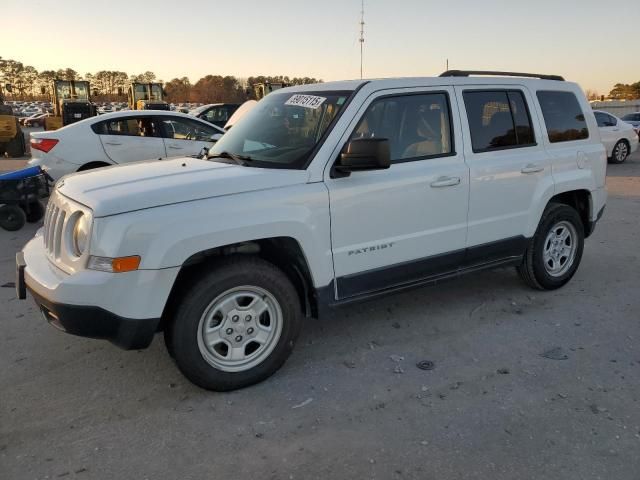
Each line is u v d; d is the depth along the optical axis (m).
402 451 2.89
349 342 4.23
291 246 3.59
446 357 3.97
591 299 5.09
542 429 3.07
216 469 2.77
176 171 3.70
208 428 3.12
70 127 8.88
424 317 4.71
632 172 14.62
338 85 4.16
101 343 4.23
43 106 84.75
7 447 2.95
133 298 3.08
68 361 3.94
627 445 2.92
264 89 20.84
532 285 5.22
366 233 3.87
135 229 3.06
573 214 5.21
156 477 2.71
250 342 3.54
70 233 3.32
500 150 4.62
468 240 4.46
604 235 7.57
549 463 2.78
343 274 3.83
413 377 3.68
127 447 2.95
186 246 3.16
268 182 3.50
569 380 3.62
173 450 2.92
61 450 2.92
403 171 4.03
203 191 3.30
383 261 4.00
